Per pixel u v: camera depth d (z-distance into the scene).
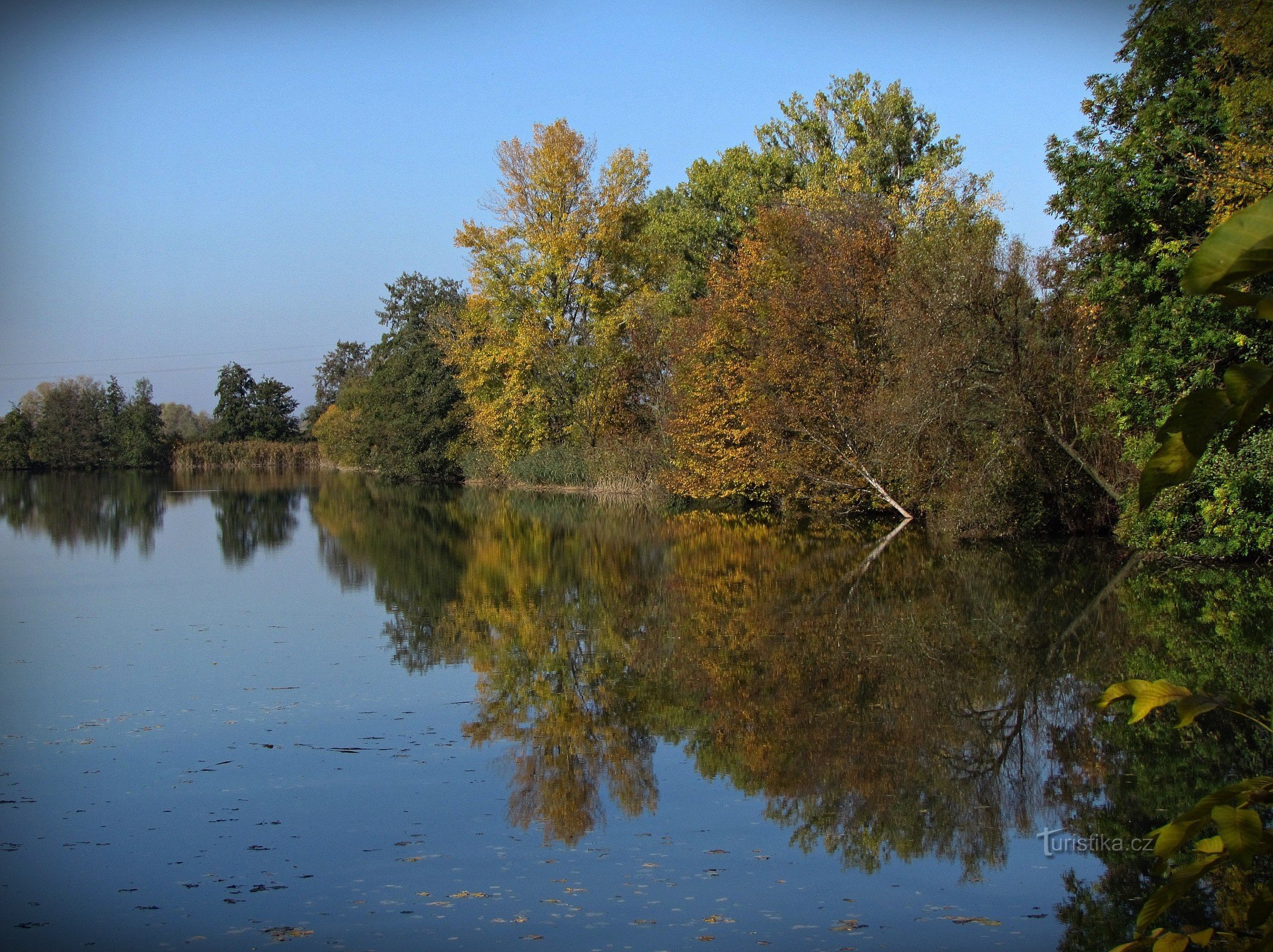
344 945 4.84
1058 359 21.05
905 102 39.66
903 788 7.05
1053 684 9.64
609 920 5.08
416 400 54.53
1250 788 2.01
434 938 4.91
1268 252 1.47
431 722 8.76
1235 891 5.32
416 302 71.38
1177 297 15.93
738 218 41.84
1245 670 9.71
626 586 16.53
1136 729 8.20
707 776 7.36
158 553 21.75
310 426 104.25
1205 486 16.66
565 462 42.34
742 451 29.34
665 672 10.52
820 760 7.67
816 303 26.03
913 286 21.72
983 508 21.03
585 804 6.79
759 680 10.10
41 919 5.12
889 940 4.84
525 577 17.83
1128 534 17.75
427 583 17.16
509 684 10.09
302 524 29.12
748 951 4.74
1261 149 14.23
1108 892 5.38
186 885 5.54
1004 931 4.94
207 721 8.77
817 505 28.25
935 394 20.98
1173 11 16.73
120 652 11.55
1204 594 14.12
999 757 7.63
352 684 10.09
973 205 29.69
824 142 41.97
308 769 7.49
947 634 12.00
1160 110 16.20
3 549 22.61
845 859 5.86
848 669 10.42
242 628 13.04
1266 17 14.21
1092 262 18.03
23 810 6.67
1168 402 16.19
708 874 5.67
